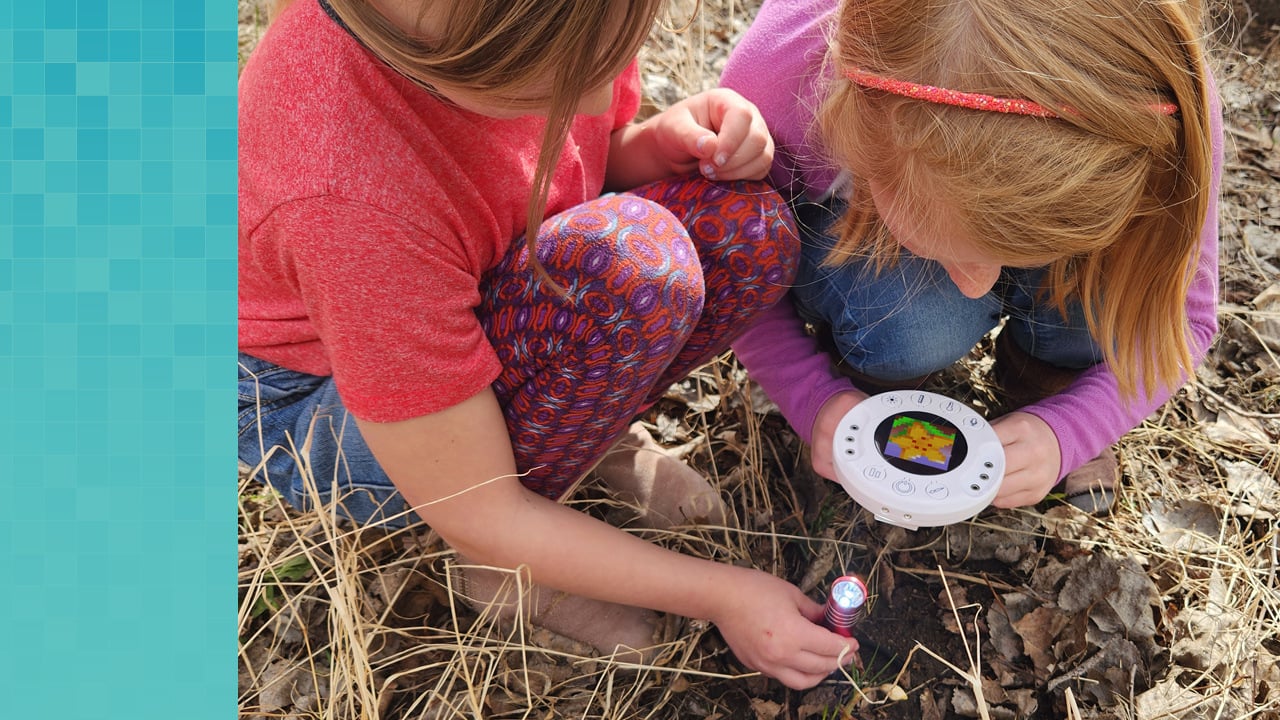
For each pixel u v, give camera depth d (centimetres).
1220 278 200
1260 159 216
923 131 108
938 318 154
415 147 113
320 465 145
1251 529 167
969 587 160
